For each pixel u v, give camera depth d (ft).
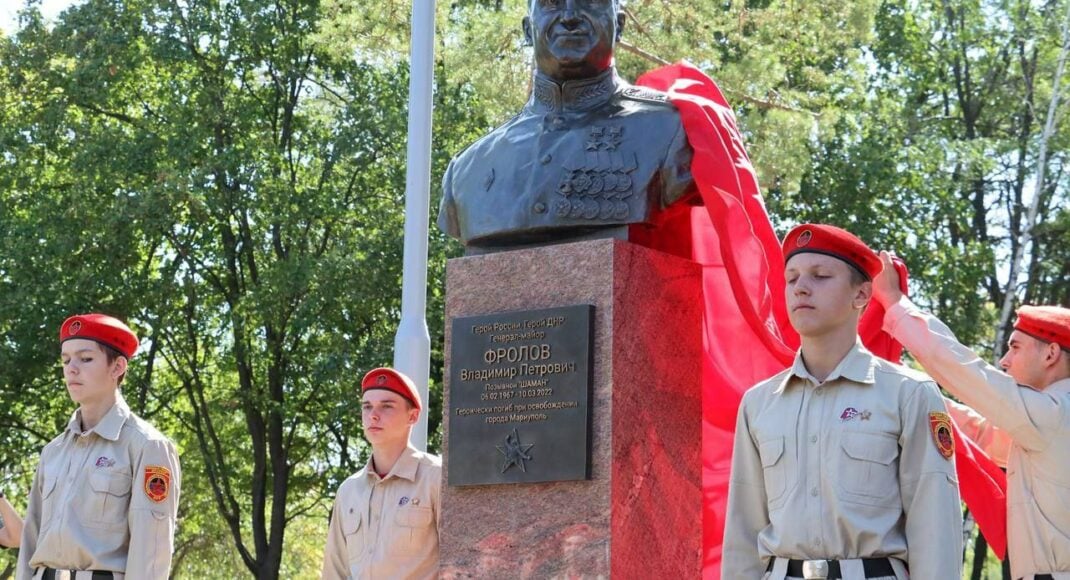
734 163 19.39
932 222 72.33
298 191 65.77
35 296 62.39
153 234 64.18
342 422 65.98
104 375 19.43
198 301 68.33
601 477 17.61
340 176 68.69
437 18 51.72
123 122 71.72
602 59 19.29
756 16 55.72
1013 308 71.61
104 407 19.52
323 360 60.75
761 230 19.42
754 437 14.37
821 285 14.06
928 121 74.74
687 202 18.94
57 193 67.56
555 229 18.63
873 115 69.92
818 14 55.77
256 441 68.03
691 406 18.84
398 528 19.67
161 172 62.75
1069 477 16.33
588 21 19.17
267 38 68.54
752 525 14.38
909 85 76.33
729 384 19.79
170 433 73.92
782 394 14.24
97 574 18.85
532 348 18.34
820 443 13.75
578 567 17.57
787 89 55.93
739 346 19.84
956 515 13.47
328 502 77.15
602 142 18.78
